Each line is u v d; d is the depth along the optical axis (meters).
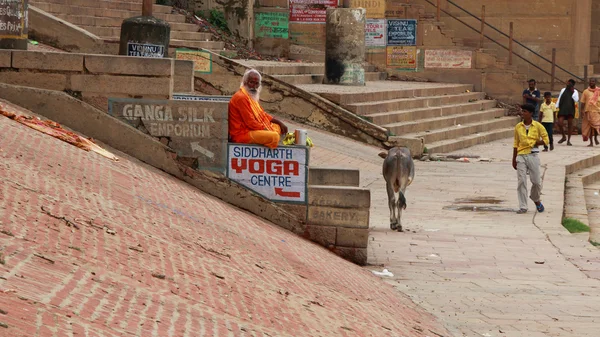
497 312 9.65
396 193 14.88
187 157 12.34
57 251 6.03
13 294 4.66
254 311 6.55
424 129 26.91
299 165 12.24
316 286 8.80
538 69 35.44
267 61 29.84
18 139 9.87
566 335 8.65
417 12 34.56
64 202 7.72
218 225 10.03
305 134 12.52
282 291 7.73
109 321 4.88
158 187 10.80
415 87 29.80
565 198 20.31
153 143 12.30
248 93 12.41
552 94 34.16
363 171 20.78
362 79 28.27
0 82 12.52
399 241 13.91
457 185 19.89
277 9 32.03
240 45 31.38
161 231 8.29
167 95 12.33
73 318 4.67
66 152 10.38
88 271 5.82
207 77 21.86
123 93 12.38
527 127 16.80
